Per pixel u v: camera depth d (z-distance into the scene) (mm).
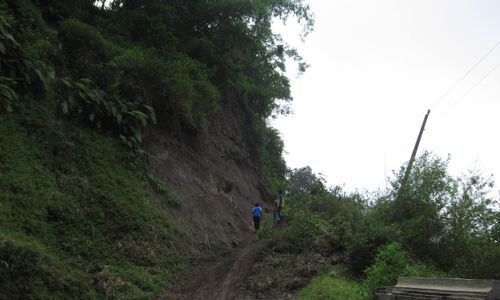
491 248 14016
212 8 26734
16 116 14328
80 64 18297
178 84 20547
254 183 33125
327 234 16578
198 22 27391
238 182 29141
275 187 38625
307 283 13305
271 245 16516
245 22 27906
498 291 8273
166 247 15586
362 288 11883
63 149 15156
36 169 13578
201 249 17516
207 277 14664
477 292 8312
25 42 15656
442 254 15414
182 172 21578
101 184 15383
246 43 28047
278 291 12969
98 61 19109
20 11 16766
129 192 16281
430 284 9812
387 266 12320
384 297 10570
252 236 21688
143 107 19594
